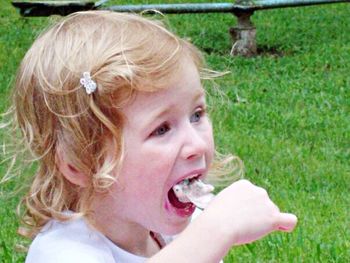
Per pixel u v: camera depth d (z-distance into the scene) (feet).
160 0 53.72
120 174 7.43
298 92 33.96
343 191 22.52
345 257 16.81
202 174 7.64
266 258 16.70
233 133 27.71
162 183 7.41
